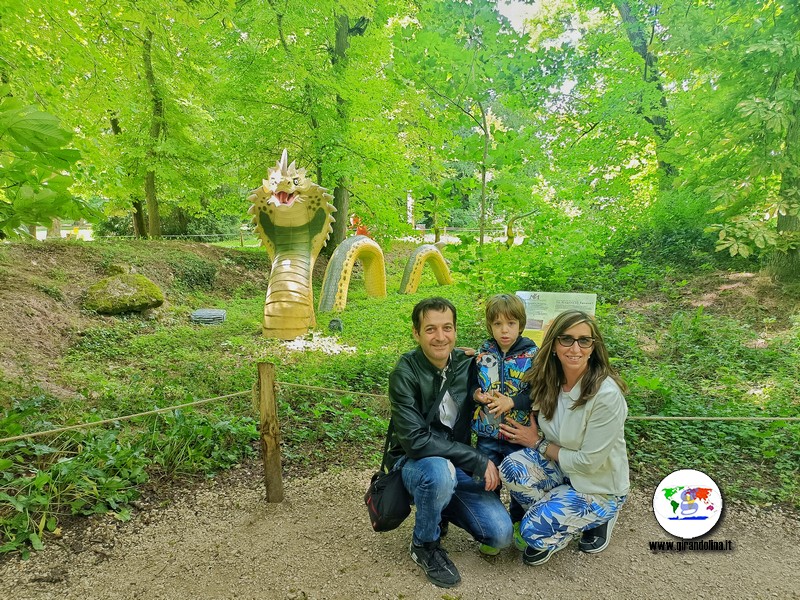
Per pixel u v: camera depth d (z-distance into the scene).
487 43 5.15
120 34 7.27
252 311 10.41
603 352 2.49
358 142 14.02
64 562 2.65
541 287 7.37
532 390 2.60
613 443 2.46
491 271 6.63
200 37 9.67
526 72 5.48
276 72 12.61
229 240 23.58
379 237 16.20
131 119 13.88
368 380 5.53
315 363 6.44
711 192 8.57
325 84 12.66
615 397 2.43
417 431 2.48
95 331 7.53
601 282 9.30
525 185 6.34
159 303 9.01
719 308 8.14
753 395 4.94
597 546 2.70
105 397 4.76
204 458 3.70
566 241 8.88
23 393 4.61
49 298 8.02
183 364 6.34
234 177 16.20
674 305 8.44
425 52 5.30
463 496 2.59
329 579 2.53
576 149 12.24
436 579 2.47
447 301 2.54
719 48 8.84
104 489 3.21
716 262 9.93
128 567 2.62
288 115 14.04
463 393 2.66
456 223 22.73
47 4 5.64
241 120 14.25
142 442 3.69
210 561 2.67
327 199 8.90
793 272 8.39
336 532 2.94
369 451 4.04
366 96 13.09
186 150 14.44
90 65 6.89
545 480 2.65
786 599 2.38
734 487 3.39
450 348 2.56
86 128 7.45
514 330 2.69
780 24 8.39
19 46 6.25
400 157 14.62
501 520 2.50
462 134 6.88
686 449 3.89
